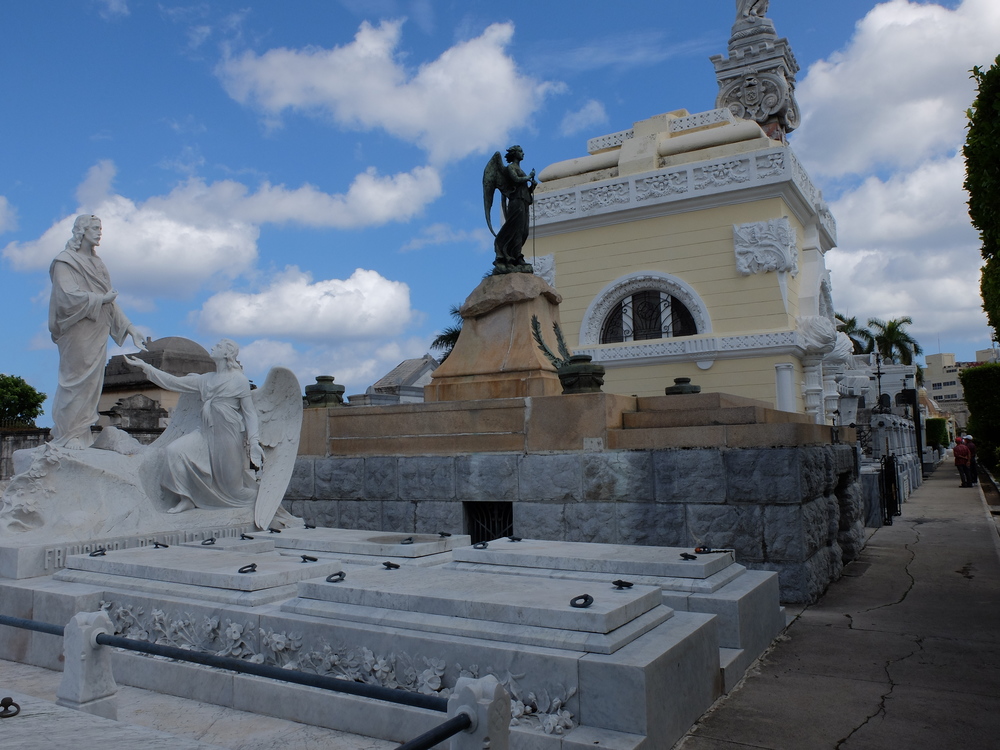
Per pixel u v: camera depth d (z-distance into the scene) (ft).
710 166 52.21
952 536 39.60
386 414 29.43
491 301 30.73
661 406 26.81
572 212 56.95
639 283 54.80
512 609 12.49
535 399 26.45
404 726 12.09
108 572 18.33
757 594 17.65
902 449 80.79
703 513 23.48
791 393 49.32
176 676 14.74
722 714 13.73
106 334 24.85
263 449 27.04
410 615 13.25
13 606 18.03
